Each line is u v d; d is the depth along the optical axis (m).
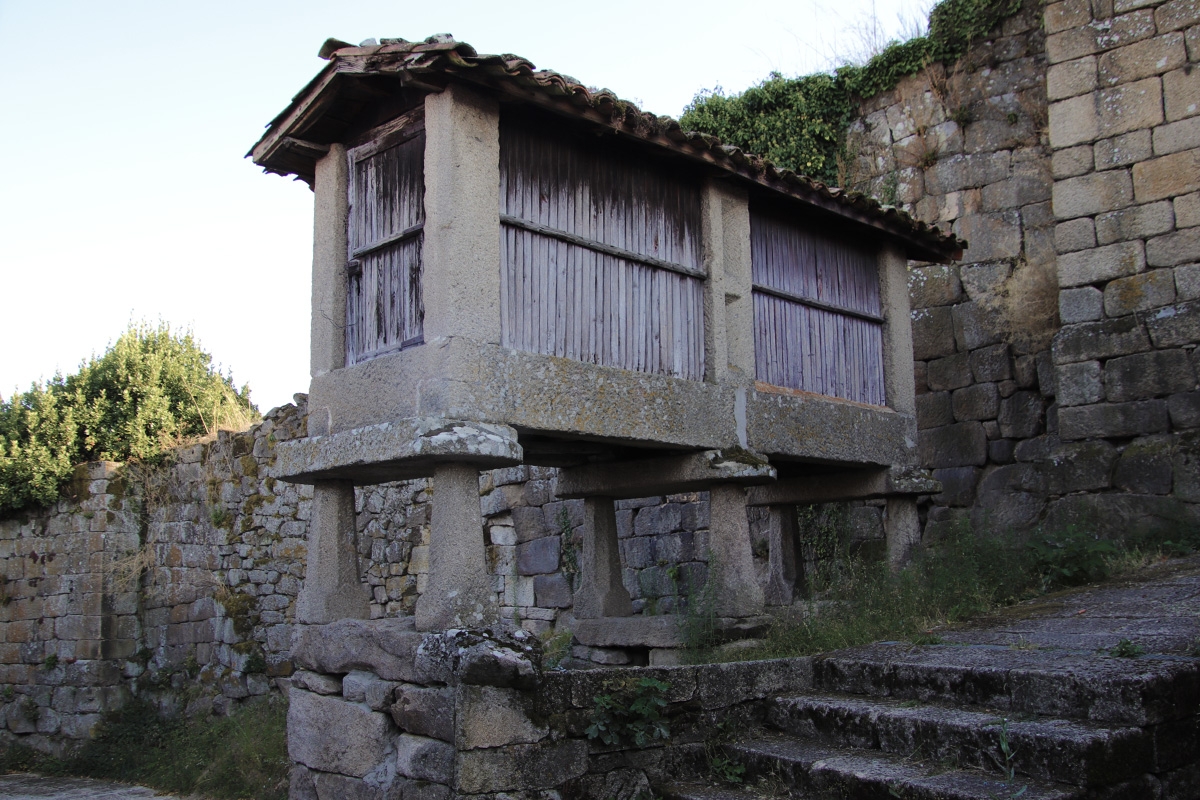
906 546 7.42
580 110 5.27
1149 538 7.42
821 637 5.84
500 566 10.45
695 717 4.84
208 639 12.65
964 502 9.27
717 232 6.30
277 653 11.63
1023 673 4.30
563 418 5.20
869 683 4.97
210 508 12.98
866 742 4.50
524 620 10.15
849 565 7.68
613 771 4.52
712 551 6.24
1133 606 5.52
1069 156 8.50
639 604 9.43
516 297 5.19
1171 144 7.99
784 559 7.90
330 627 5.23
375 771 4.73
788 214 7.03
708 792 4.45
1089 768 3.63
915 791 3.79
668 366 5.96
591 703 4.52
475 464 4.93
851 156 10.77
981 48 10.01
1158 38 8.11
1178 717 3.99
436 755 4.33
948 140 10.11
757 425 6.32
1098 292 8.24
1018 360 9.19
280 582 11.84
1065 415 8.30
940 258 8.12
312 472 5.43
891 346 7.66
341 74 5.21
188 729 11.98
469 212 4.93
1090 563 6.68
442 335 4.80
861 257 7.65
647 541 9.48
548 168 5.46
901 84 10.52
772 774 4.43
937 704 4.58
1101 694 3.98
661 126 5.68
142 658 13.58
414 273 5.16
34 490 14.01
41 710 13.62
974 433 9.34
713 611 6.10
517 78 4.95
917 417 9.79
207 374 16.17
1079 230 8.39
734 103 11.18
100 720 12.99
